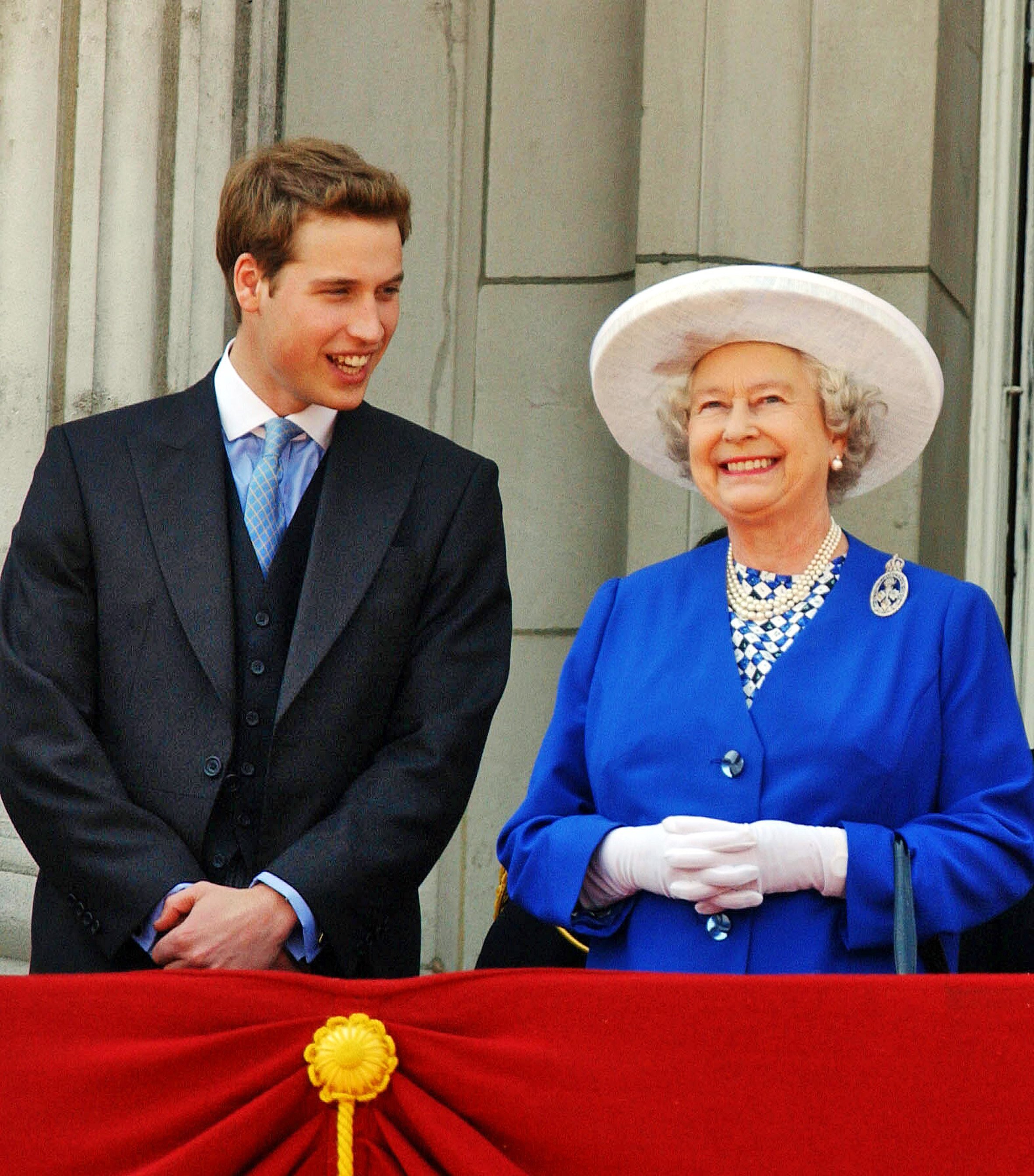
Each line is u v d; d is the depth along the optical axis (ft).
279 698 38.73
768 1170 30.17
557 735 39.11
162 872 36.73
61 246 61.31
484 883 62.59
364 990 31.40
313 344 39.06
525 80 64.80
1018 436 63.10
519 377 64.18
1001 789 35.76
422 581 40.27
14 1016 30.99
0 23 61.62
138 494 39.99
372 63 65.67
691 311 36.73
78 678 38.93
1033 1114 29.99
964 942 40.04
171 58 62.49
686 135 61.72
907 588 37.35
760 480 36.88
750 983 30.73
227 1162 30.40
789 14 61.57
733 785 36.06
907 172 60.64
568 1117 30.58
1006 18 64.03
